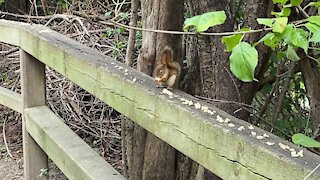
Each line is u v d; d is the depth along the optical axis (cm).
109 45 467
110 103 242
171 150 289
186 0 297
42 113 361
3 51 532
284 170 134
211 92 258
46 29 351
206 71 258
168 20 271
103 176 255
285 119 304
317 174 125
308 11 212
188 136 180
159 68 210
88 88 264
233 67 138
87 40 470
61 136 313
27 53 364
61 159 296
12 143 491
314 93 254
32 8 603
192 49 286
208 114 176
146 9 280
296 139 150
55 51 304
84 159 276
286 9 158
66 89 464
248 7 236
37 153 379
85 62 265
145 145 293
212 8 243
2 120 530
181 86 285
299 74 302
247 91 255
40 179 382
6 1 721
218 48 248
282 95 281
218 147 163
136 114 218
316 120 257
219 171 163
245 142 150
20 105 383
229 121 168
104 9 507
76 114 458
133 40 309
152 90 207
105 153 441
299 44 143
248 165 149
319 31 141
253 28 233
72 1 585
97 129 454
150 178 293
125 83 225
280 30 142
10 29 376
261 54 241
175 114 188
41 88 375
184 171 292
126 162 310
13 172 438
